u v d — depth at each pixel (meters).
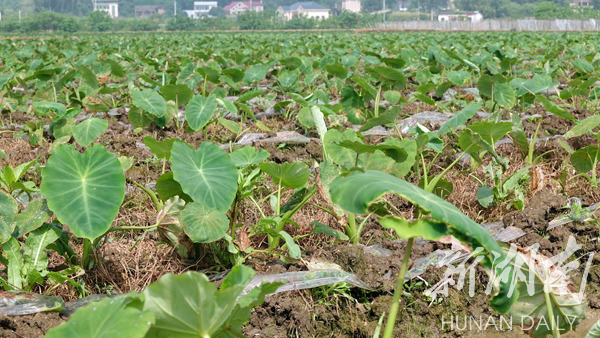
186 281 2.09
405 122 7.07
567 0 130.12
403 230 2.30
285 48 17.11
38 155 5.71
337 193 2.26
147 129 7.03
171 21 80.88
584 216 4.20
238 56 13.27
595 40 21.55
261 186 4.77
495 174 4.78
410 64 11.57
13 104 7.74
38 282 3.26
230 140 6.57
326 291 3.42
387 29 51.97
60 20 73.50
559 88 10.61
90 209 3.17
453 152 5.72
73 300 3.25
